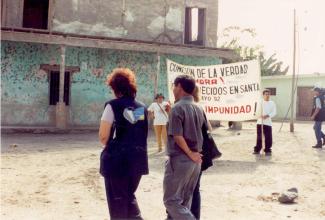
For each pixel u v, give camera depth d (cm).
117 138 384
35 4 2106
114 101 391
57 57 1838
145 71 2020
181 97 425
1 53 1750
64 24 1981
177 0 2214
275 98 3288
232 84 1202
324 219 545
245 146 1329
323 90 1298
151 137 1636
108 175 378
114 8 2083
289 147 1309
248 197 664
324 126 2191
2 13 1867
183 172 401
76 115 1880
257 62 1166
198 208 459
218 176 838
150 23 2161
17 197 621
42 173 812
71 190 678
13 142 1323
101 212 555
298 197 666
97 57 1917
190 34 2322
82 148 1216
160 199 640
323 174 868
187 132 406
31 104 1792
